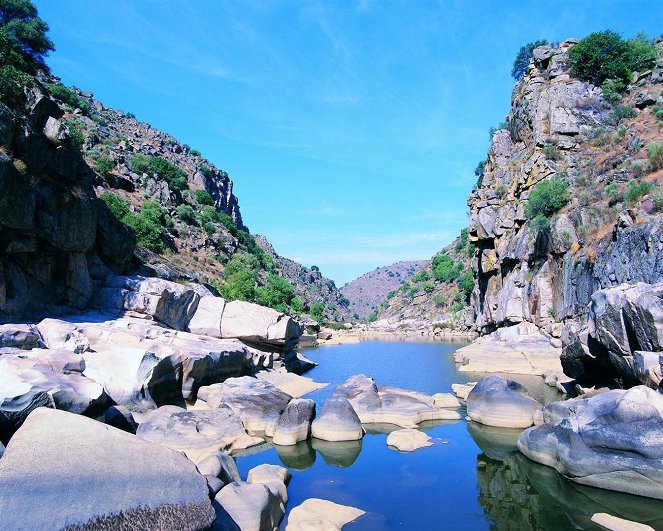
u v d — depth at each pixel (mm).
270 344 35438
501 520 12570
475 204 62125
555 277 42375
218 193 145125
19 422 12500
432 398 25469
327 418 19656
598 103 52375
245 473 15609
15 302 24016
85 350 21859
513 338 43531
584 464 14289
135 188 91812
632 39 56500
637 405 14141
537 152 51750
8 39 30562
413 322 109938
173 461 9422
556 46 62125
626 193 35844
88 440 9086
